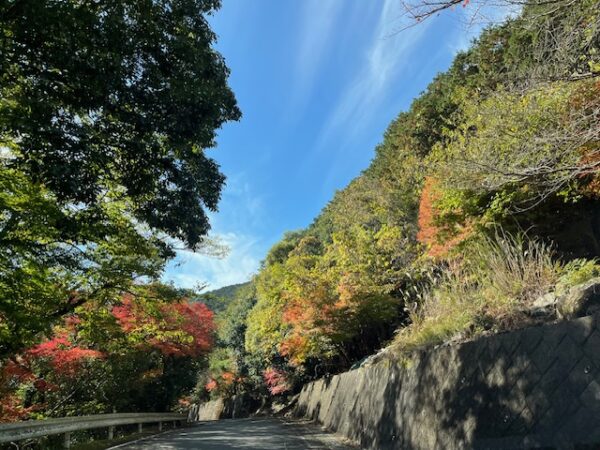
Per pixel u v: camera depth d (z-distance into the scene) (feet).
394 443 31.22
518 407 20.30
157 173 30.30
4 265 31.50
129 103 26.66
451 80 85.35
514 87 28.43
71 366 55.16
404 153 91.20
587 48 21.45
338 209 101.81
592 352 18.34
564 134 22.65
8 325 34.81
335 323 62.13
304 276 65.16
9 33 23.08
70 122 24.64
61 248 36.52
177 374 90.38
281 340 79.15
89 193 25.49
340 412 52.42
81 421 39.83
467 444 22.54
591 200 35.83
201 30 29.89
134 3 26.50
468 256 36.45
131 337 56.75
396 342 39.65
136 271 44.24
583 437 17.29
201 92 28.37
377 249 65.51
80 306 47.26
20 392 59.67
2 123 23.26
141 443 43.37
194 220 31.89
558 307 21.99
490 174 27.32
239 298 173.68
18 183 28.78
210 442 42.80
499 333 23.39
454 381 25.20
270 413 123.95
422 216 44.93
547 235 38.29
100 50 24.38
